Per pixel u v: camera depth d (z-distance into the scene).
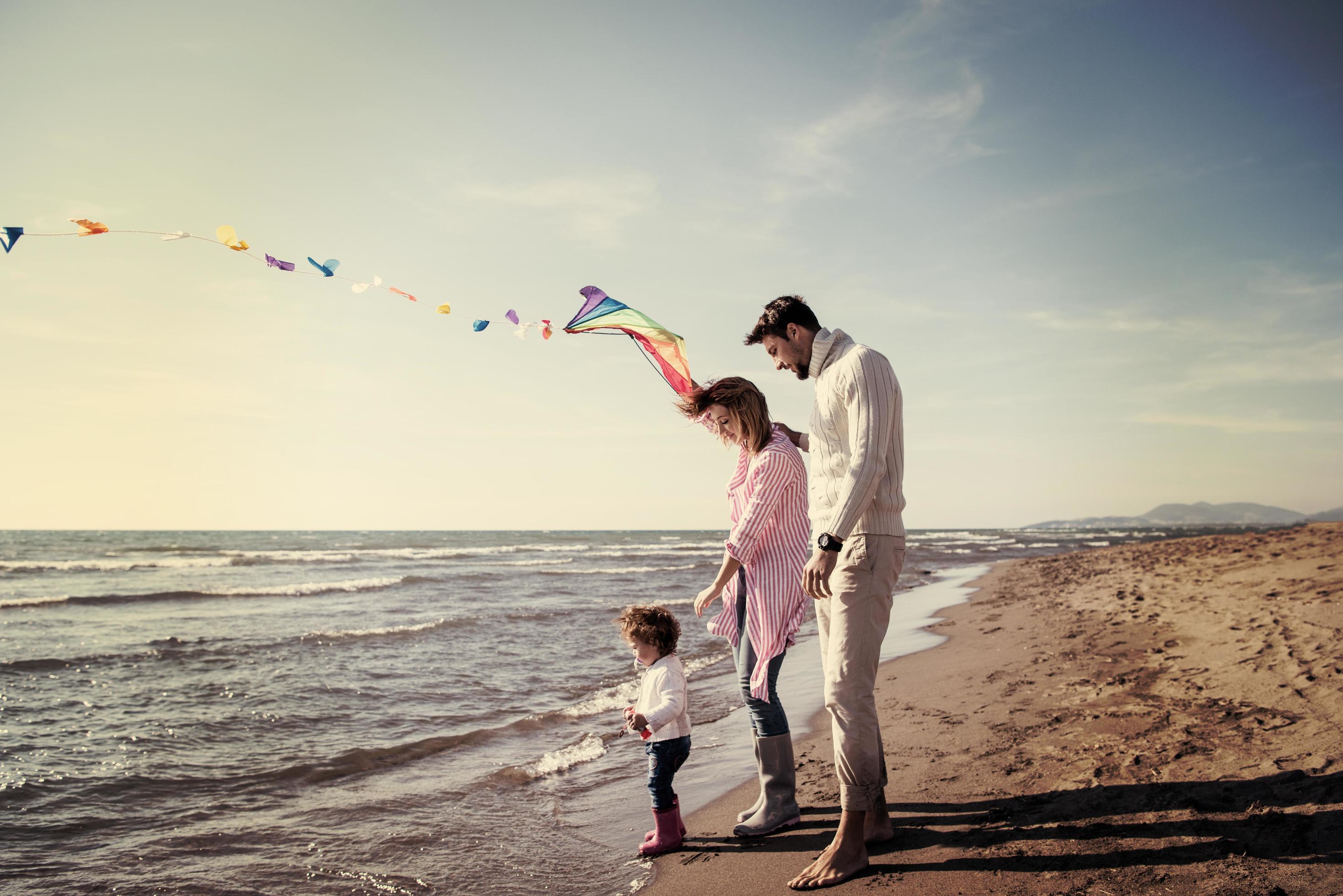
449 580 19.66
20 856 2.92
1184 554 16.39
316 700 5.86
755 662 2.79
